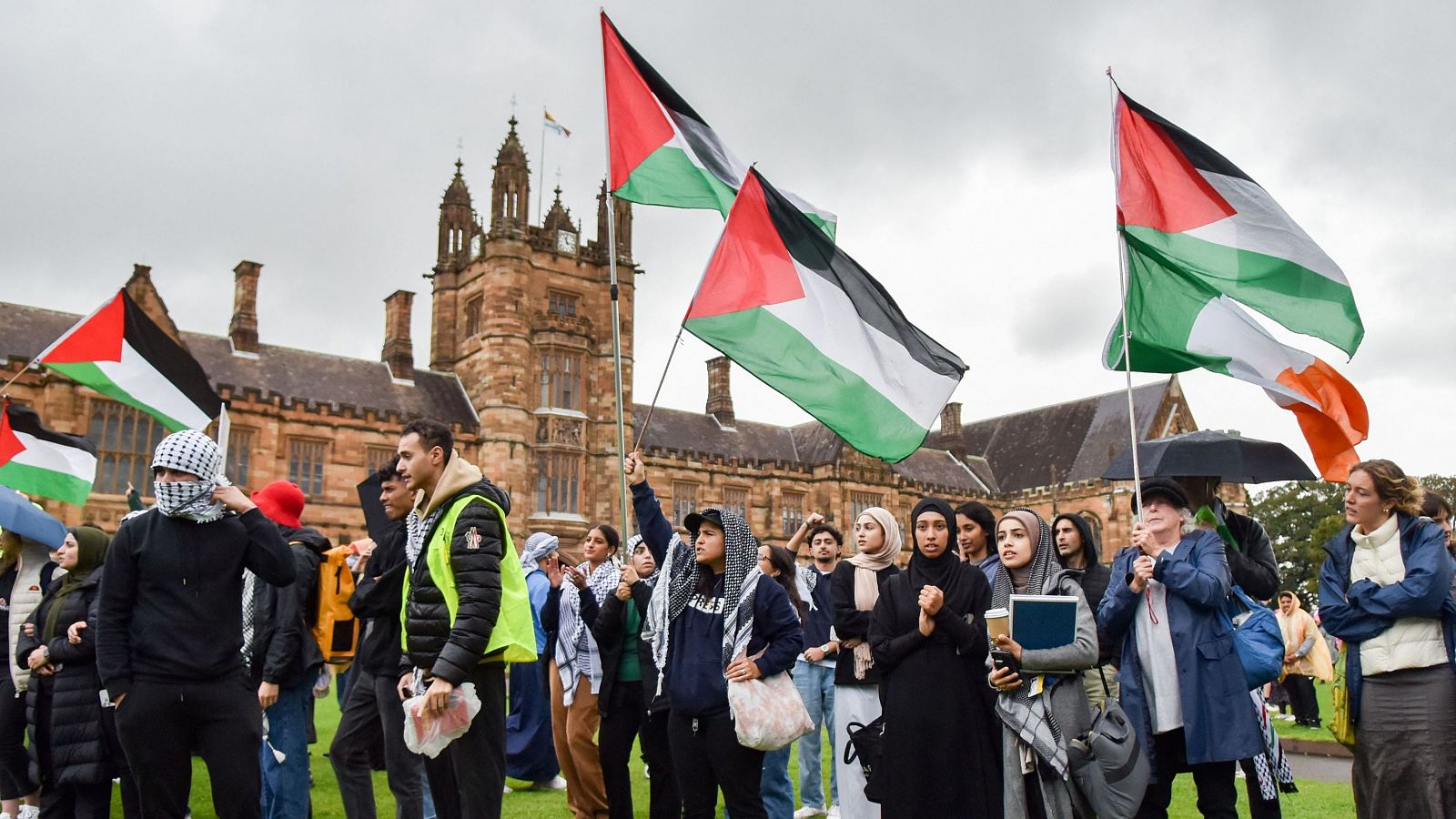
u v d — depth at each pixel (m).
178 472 6.77
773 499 63.28
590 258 56.59
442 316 55.97
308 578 9.05
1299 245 9.74
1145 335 9.49
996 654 6.66
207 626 6.70
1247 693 6.99
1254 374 9.41
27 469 13.60
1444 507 8.76
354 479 47.69
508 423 50.97
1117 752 6.59
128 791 8.70
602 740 8.82
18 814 9.33
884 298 9.32
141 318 12.98
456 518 6.53
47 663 8.50
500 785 6.71
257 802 6.83
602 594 10.67
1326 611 7.61
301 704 9.23
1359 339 9.60
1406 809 7.07
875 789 7.15
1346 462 9.38
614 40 10.77
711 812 7.42
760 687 7.18
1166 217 9.78
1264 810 8.08
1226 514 9.25
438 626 6.57
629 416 56.03
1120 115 9.88
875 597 8.95
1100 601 8.25
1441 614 7.12
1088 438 76.38
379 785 12.85
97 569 8.66
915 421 8.93
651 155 10.56
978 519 8.39
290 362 49.62
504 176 53.91
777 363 8.81
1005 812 6.80
